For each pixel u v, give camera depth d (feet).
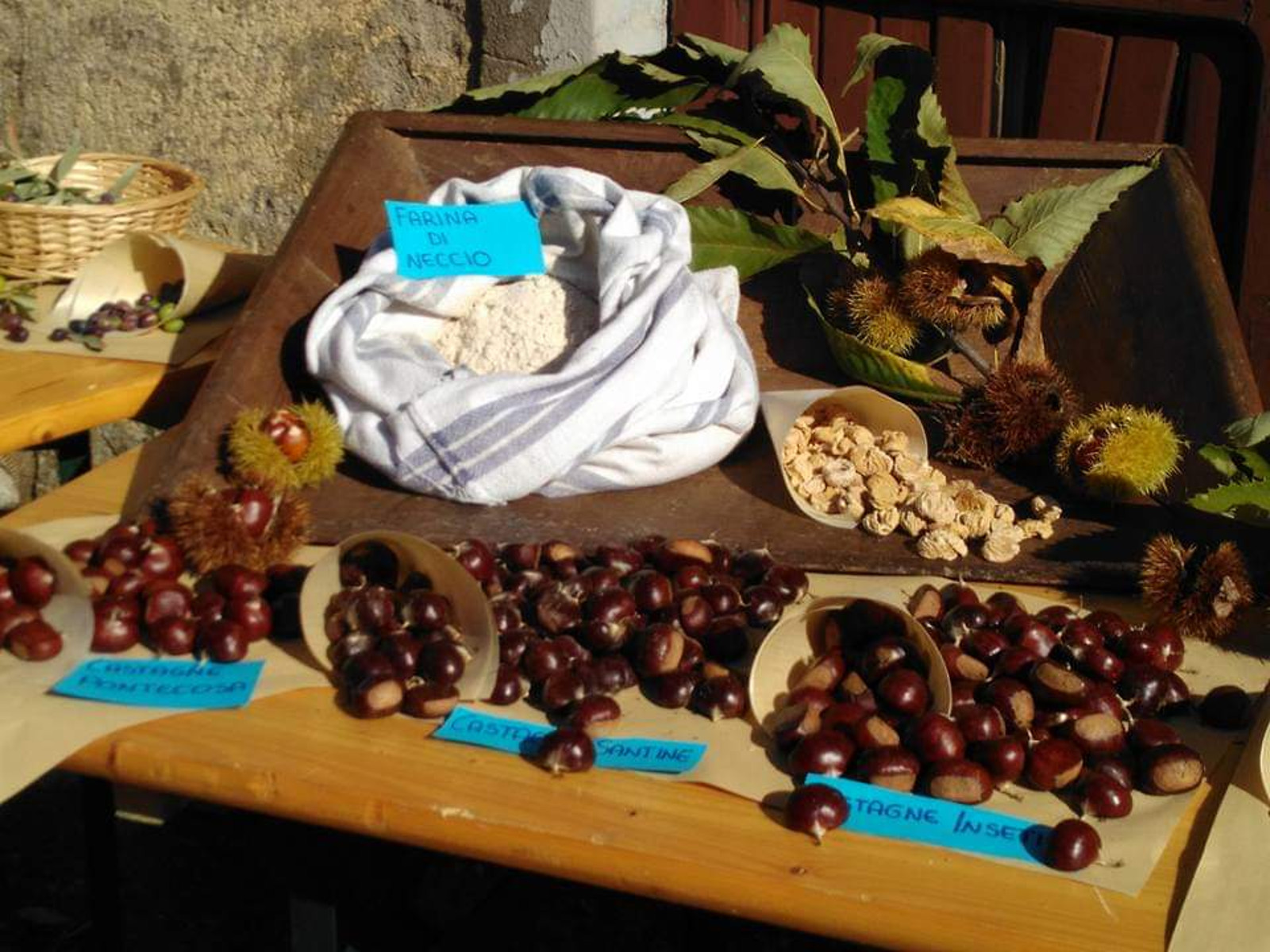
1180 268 4.09
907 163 4.33
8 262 4.80
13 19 6.70
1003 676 2.85
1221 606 3.09
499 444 3.58
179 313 4.57
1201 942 2.27
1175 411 3.93
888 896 2.35
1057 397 3.86
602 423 3.61
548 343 3.94
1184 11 4.78
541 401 3.60
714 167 4.33
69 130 6.78
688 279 3.91
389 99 5.95
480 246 4.01
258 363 3.90
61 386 4.13
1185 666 3.06
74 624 2.93
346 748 2.70
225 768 2.63
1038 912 2.33
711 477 3.83
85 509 3.56
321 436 3.67
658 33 5.45
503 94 4.72
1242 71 4.83
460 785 2.60
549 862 2.48
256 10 6.11
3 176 4.95
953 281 4.08
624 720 2.82
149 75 6.47
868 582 3.40
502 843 2.49
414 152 4.53
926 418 4.17
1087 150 4.35
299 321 4.05
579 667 2.89
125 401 4.17
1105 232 4.33
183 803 3.75
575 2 5.27
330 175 4.34
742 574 3.35
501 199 4.14
